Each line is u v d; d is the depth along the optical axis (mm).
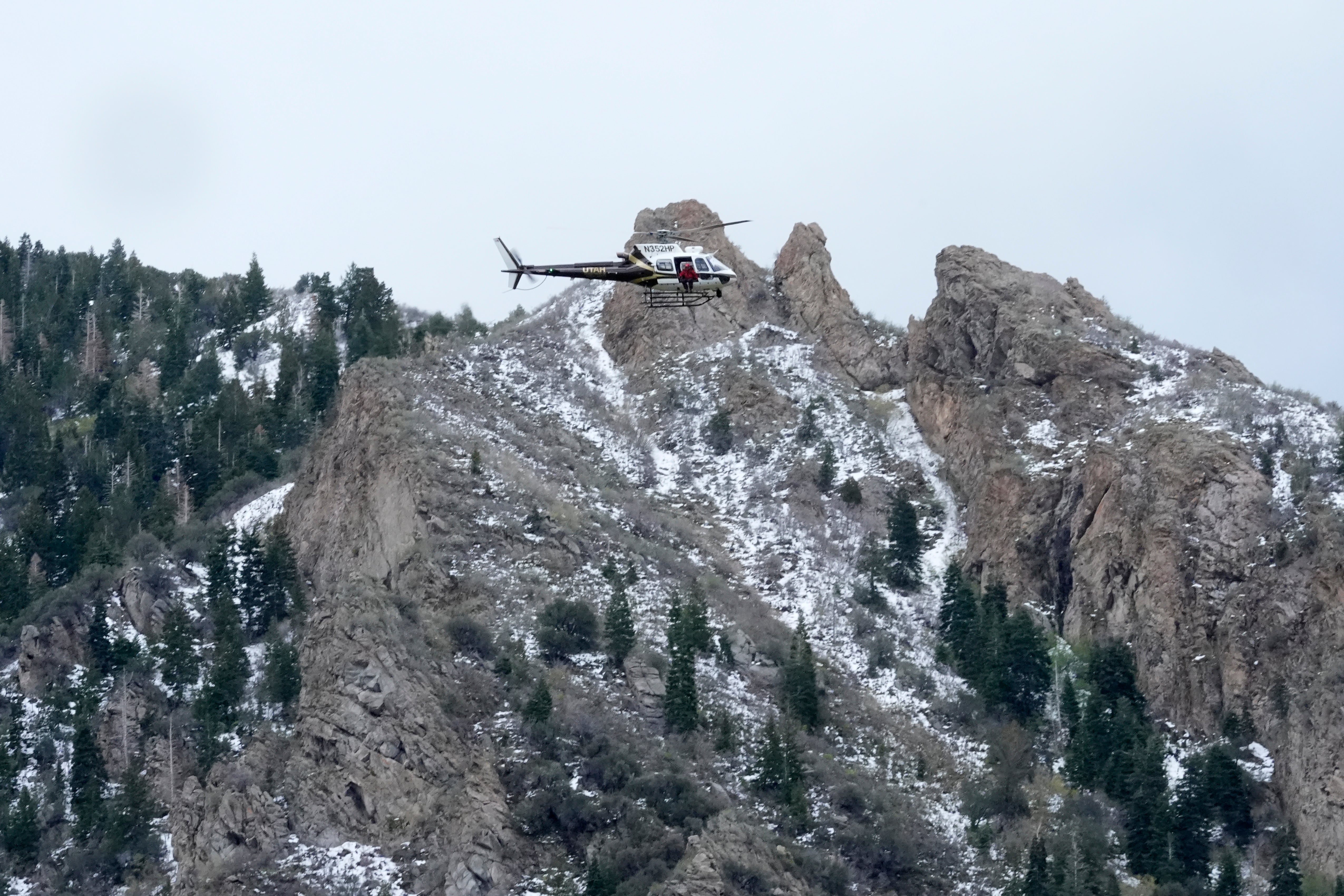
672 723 112562
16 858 114812
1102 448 137875
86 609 137000
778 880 96188
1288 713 114688
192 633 134375
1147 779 109812
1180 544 128000
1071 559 134625
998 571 137375
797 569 141875
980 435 150625
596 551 134375
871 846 103500
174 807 109125
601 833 100625
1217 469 131375
